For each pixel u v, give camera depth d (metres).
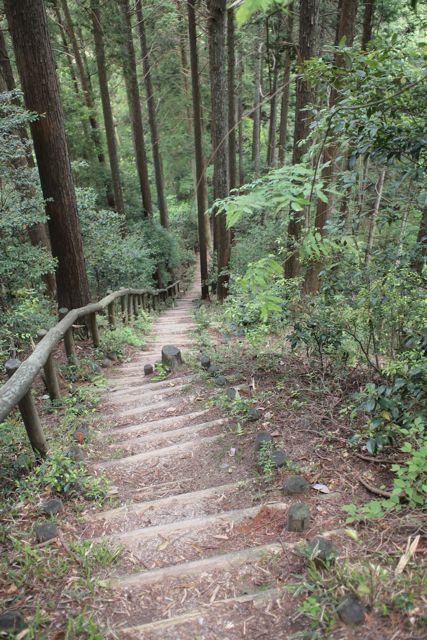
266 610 1.70
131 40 14.09
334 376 3.61
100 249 10.20
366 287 3.08
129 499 2.63
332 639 1.49
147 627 1.68
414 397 2.41
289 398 3.43
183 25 15.67
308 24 6.02
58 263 6.12
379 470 2.45
